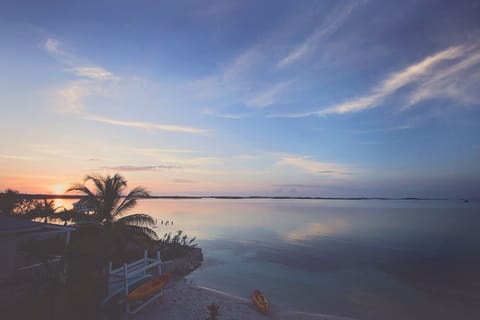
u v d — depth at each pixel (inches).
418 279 1043.3
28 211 1282.0
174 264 1055.0
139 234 819.4
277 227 2755.9
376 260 1354.6
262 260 1343.5
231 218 3897.6
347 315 703.1
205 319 544.7
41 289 509.4
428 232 2386.8
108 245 742.5
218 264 1259.8
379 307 763.4
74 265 647.1
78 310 467.2
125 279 519.8
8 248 485.1
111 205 824.9
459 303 797.2
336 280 1021.8
